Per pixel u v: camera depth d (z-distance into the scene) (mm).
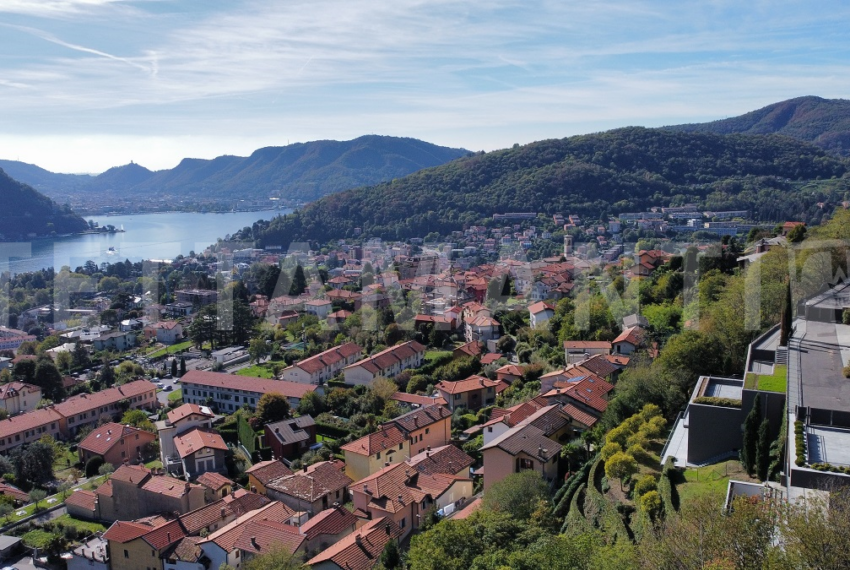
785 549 34719
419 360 144250
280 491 81188
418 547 50281
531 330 144500
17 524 90312
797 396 55156
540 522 56750
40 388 147750
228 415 129000
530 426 77438
